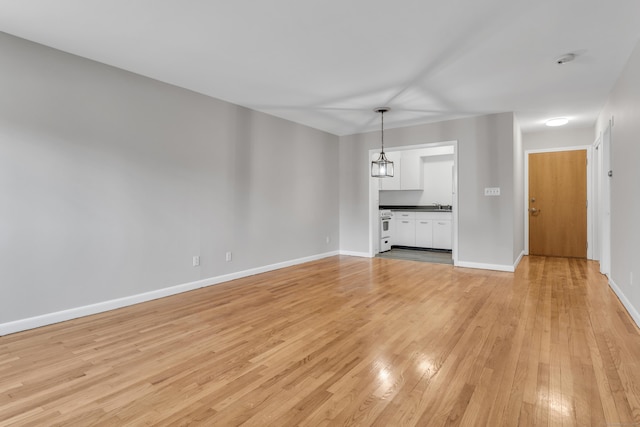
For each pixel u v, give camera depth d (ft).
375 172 20.48
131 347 8.04
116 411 5.56
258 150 16.22
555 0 7.47
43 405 5.73
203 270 13.76
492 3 7.61
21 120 9.18
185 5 7.73
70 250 10.05
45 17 8.20
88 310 10.37
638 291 9.12
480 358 7.34
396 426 5.14
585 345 7.91
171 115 12.64
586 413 5.39
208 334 8.80
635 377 6.47
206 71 11.50
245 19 8.34
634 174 9.66
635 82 9.61
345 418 5.34
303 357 7.47
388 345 8.05
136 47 9.78
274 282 14.46
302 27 8.71
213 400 5.86
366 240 21.12
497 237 16.67
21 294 9.16
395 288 13.32
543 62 10.68
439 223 23.56
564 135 20.01
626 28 8.65
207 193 13.93
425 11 7.95
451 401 5.77
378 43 9.53
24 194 9.23
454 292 12.67
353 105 15.29
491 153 16.75
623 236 11.07
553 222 20.67
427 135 18.57
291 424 5.20
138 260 11.64
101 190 10.73
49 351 7.84
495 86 12.80
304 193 19.15
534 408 5.54
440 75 11.74
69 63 10.06
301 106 15.42
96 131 10.62
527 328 9.00
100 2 7.59
